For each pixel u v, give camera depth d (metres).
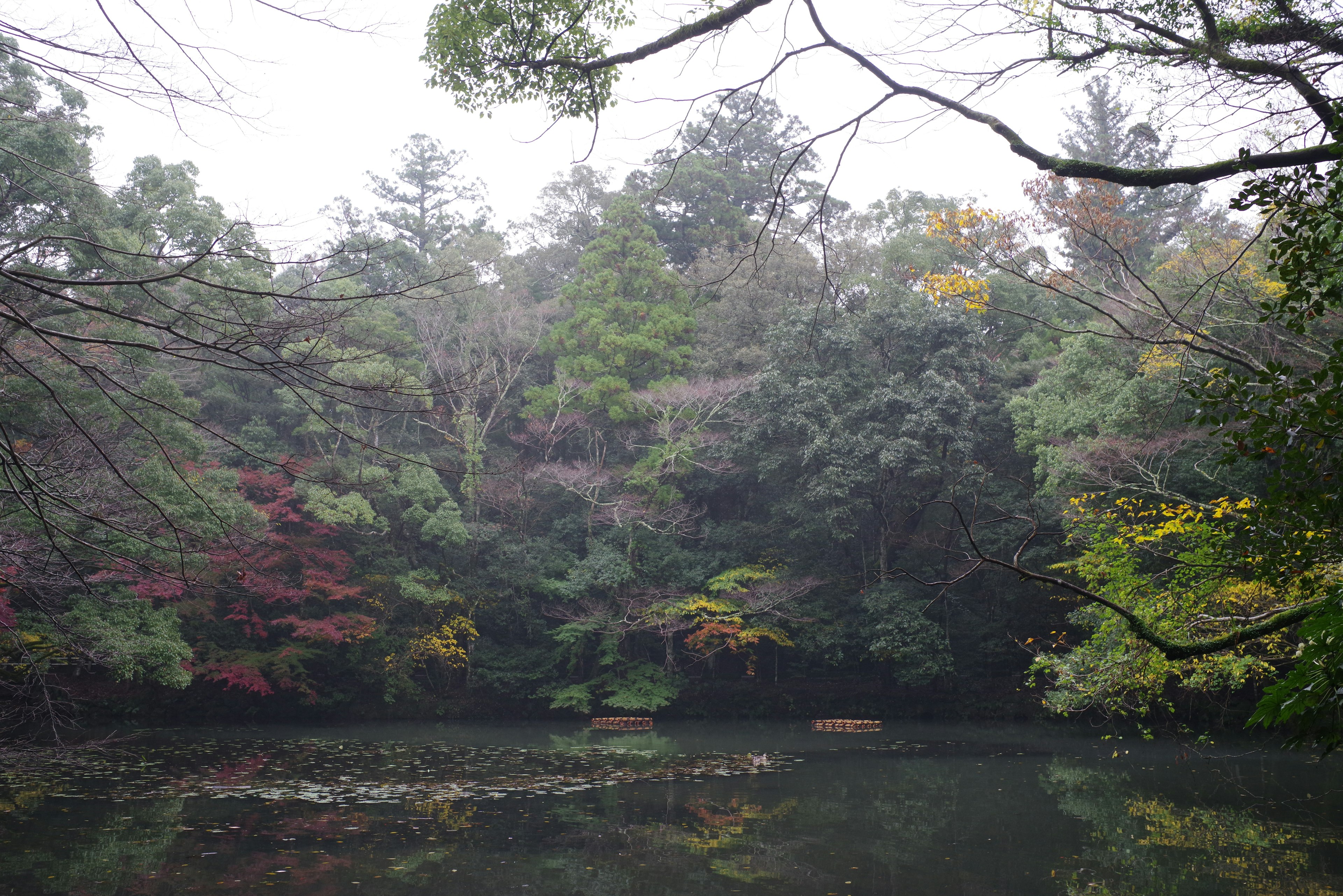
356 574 25.25
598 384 26.72
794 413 23.88
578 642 25.77
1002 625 25.58
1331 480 3.43
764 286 27.58
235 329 4.02
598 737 20.97
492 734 21.27
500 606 26.69
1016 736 21.27
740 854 9.73
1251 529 4.56
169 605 19.62
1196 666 9.46
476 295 30.28
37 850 9.31
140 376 15.70
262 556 21.59
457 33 6.18
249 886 8.21
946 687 25.72
